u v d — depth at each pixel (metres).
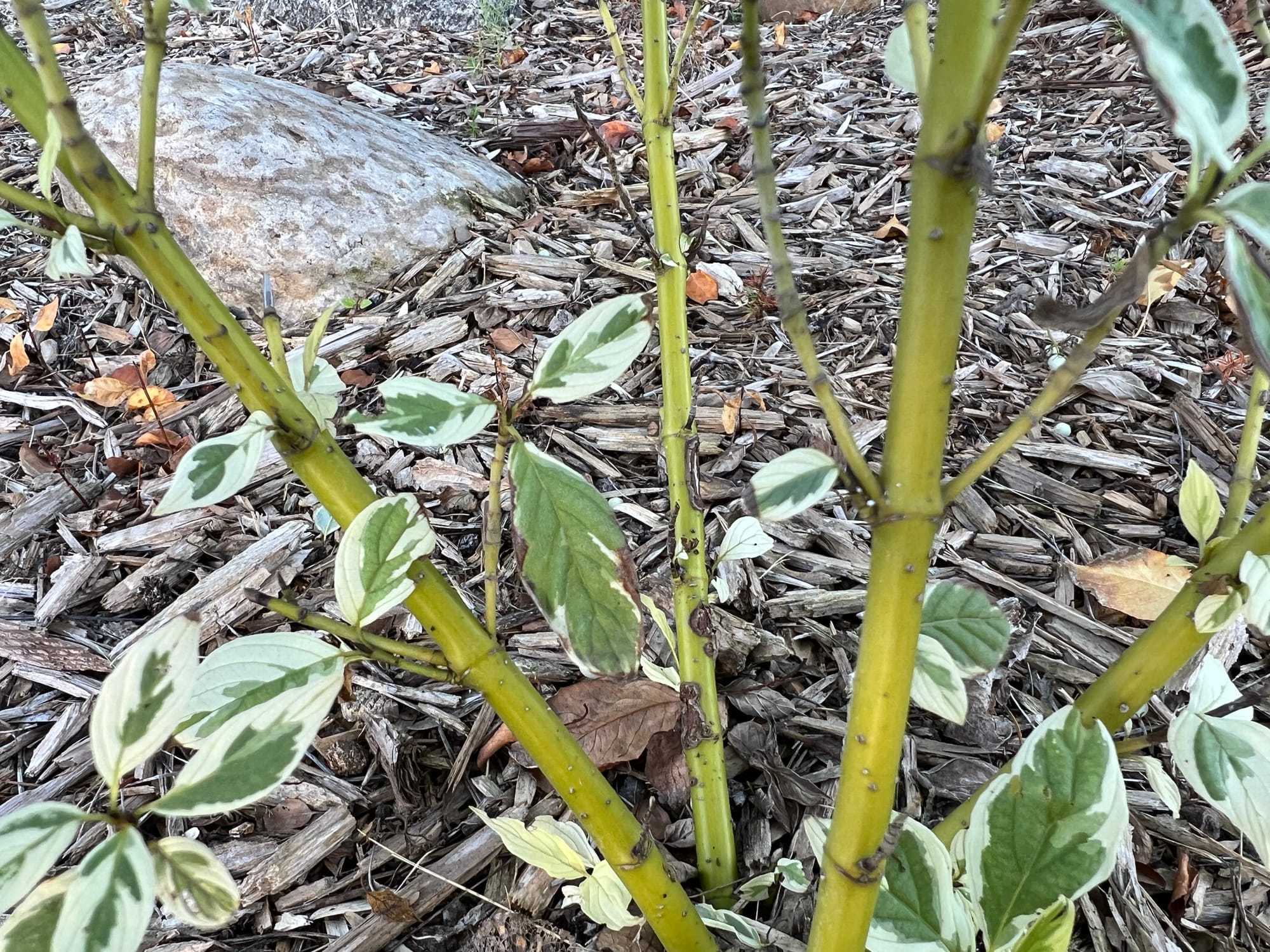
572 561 0.29
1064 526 0.80
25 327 1.05
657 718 0.61
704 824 0.53
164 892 0.26
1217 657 0.66
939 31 0.21
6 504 0.82
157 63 0.25
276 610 0.29
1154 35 0.19
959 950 0.35
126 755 0.26
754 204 1.29
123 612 0.73
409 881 0.55
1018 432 0.24
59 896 0.25
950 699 0.36
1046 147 1.36
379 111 1.59
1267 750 0.33
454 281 1.13
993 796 0.35
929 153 0.22
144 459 0.88
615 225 1.24
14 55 0.25
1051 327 0.23
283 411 0.29
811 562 0.77
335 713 0.66
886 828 0.29
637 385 0.97
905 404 0.24
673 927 0.39
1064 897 0.33
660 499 0.84
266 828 0.59
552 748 0.33
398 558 0.29
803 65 1.71
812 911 0.52
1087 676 0.67
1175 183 1.24
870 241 1.21
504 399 0.30
